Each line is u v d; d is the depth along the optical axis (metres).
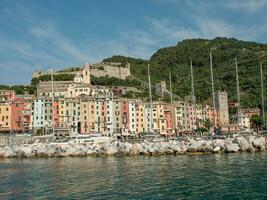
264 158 79.38
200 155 93.44
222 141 103.38
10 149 118.06
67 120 196.38
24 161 99.00
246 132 137.00
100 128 199.75
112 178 57.84
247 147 98.06
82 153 110.56
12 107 194.12
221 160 78.69
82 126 198.00
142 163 79.75
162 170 65.69
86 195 44.50
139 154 103.75
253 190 44.72
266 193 42.94
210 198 41.47
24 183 55.19
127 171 66.19
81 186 51.03
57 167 78.62
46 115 193.88
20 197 44.41
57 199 42.69
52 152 112.69
